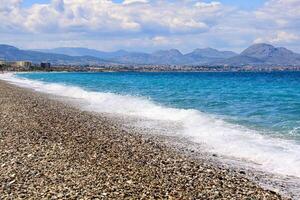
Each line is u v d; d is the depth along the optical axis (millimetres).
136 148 19125
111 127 25672
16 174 13633
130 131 24312
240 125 25078
